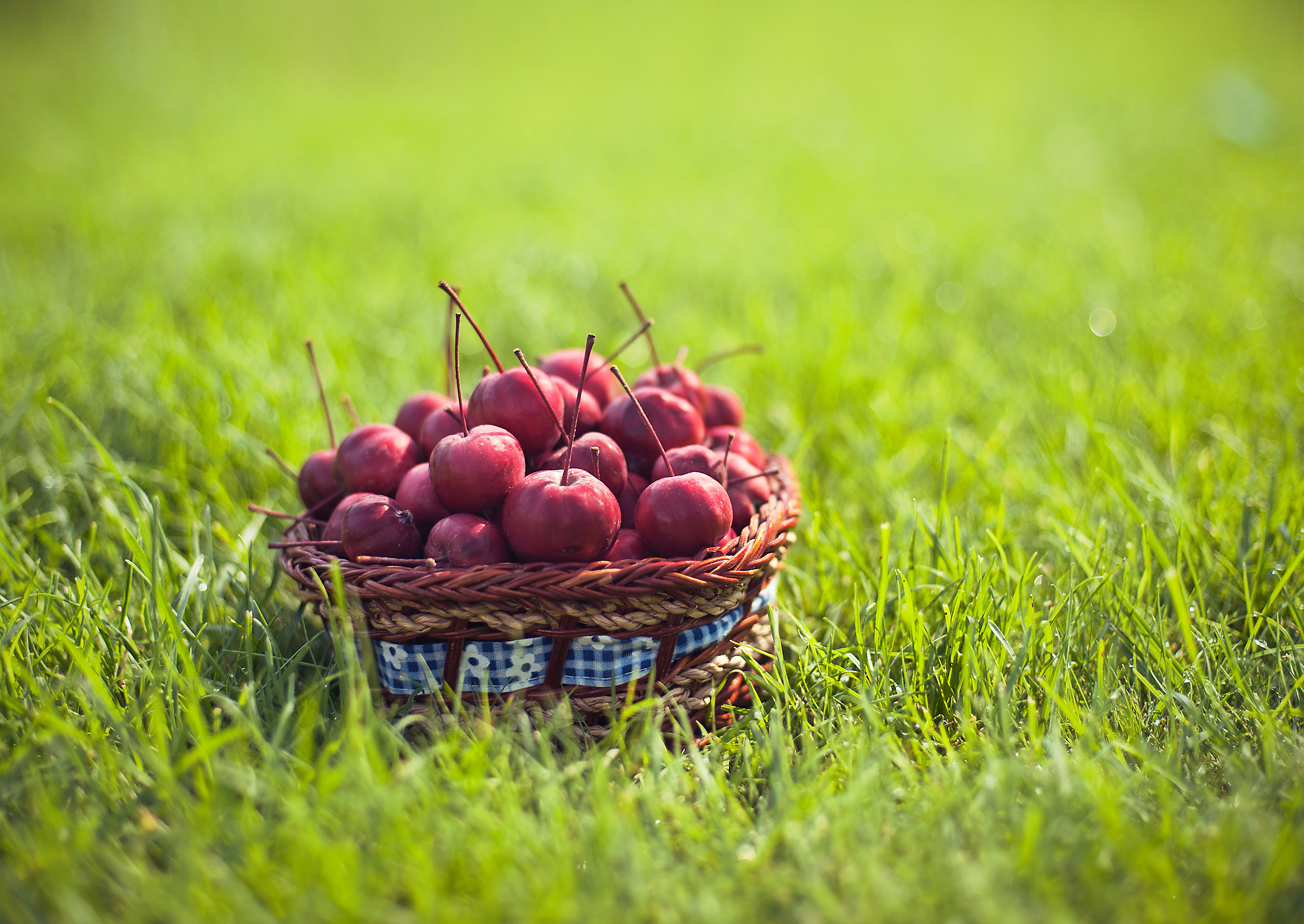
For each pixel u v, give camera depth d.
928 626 0.75
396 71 4.29
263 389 0.89
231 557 0.80
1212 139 2.35
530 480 0.71
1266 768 0.69
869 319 1.14
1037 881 0.66
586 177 2.05
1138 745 0.71
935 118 2.89
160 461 0.86
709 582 0.71
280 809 0.68
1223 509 0.80
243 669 0.74
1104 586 0.75
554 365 0.78
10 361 0.93
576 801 0.69
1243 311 1.08
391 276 1.28
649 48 4.70
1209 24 4.79
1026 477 0.83
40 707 0.71
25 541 0.79
